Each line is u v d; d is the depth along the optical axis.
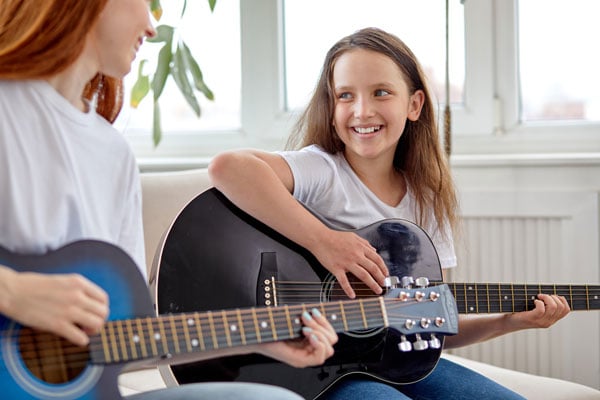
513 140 2.91
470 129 2.93
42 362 1.21
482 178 2.79
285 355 1.48
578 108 2.88
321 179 1.91
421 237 1.89
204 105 3.15
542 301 1.92
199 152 3.13
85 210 1.39
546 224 2.74
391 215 1.97
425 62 2.96
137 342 1.30
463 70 2.94
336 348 1.74
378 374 1.78
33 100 1.35
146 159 3.06
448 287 1.79
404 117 1.97
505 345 2.78
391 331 1.78
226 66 3.12
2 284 1.16
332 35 3.02
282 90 3.07
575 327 2.71
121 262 1.32
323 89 2.01
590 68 2.86
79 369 1.24
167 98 3.17
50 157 1.35
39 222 1.32
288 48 3.07
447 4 2.57
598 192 2.69
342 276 1.74
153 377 2.11
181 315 1.35
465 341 2.04
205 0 3.09
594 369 2.70
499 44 2.90
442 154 2.07
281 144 3.05
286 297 1.74
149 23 1.46
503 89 2.91
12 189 1.30
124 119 3.09
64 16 1.34
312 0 3.03
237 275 1.73
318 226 1.77
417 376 1.81
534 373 2.76
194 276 1.70
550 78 2.90
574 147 2.86
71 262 1.28
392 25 2.98
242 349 1.50
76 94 1.44
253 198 1.75
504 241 2.77
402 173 2.07
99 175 1.45
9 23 1.36
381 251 1.85
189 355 1.49
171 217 2.18
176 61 2.69
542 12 2.88
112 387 1.27
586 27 2.85
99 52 1.42
